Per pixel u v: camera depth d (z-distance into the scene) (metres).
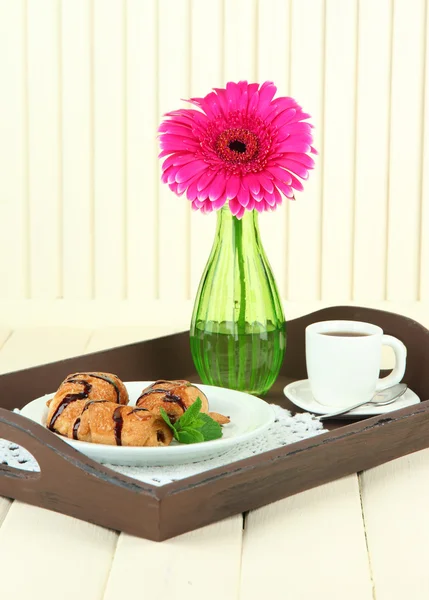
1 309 2.02
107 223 2.03
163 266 2.04
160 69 1.99
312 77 1.98
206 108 1.27
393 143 1.99
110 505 1.09
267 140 1.26
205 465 1.15
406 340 1.36
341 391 1.28
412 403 1.27
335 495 1.16
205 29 1.97
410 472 1.20
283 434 1.22
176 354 1.38
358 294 2.04
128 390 1.25
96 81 1.99
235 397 1.24
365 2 1.96
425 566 1.06
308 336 1.29
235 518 1.12
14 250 2.04
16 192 2.03
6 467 1.14
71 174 2.02
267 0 1.96
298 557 1.07
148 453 1.13
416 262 2.03
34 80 2.00
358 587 1.04
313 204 2.02
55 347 1.79
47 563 1.06
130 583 1.04
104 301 2.02
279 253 2.04
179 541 1.08
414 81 1.97
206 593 1.03
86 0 1.98
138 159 2.01
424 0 1.95
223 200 1.24
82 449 1.13
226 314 1.29
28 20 1.98
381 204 2.02
